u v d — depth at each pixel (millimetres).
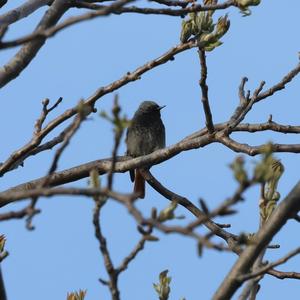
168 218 6375
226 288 7074
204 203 5684
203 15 9828
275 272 9898
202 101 10266
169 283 8117
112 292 6863
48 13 10359
